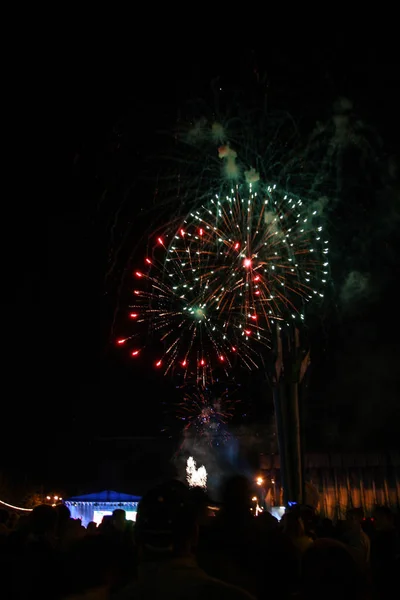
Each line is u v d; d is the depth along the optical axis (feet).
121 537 21.89
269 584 13.57
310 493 50.29
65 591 12.75
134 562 14.53
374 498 79.46
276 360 43.70
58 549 18.08
